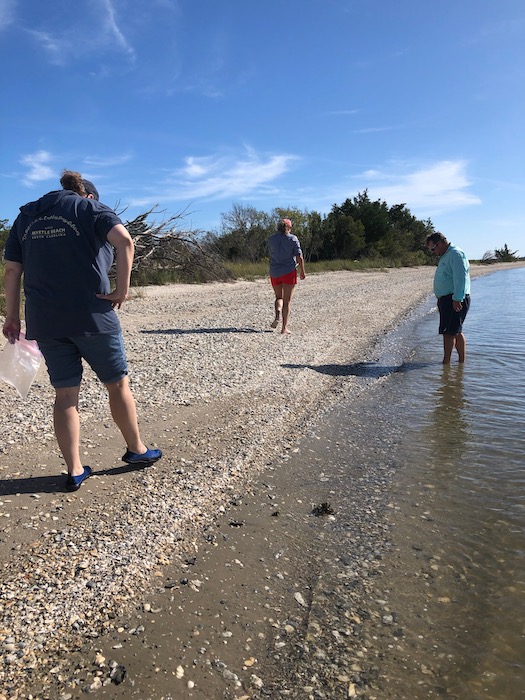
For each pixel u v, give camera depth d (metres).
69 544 3.06
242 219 35.09
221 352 8.32
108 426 4.89
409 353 9.68
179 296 16.19
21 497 3.54
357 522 3.66
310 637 2.57
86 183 3.66
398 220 62.84
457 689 2.29
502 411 6.15
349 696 2.24
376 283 25.53
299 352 8.90
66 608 2.58
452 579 3.04
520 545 3.38
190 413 5.50
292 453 4.85
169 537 3.29
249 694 2.23
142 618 2.60
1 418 4.89
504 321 14.55
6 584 2.69
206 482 4.03
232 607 2.74
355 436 5.36
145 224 18.56
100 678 2.23
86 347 3.54
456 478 4.36
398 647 2.52
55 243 3.33
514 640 2.58
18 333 3.69
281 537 3.44
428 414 6.07
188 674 2.29
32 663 2.27
